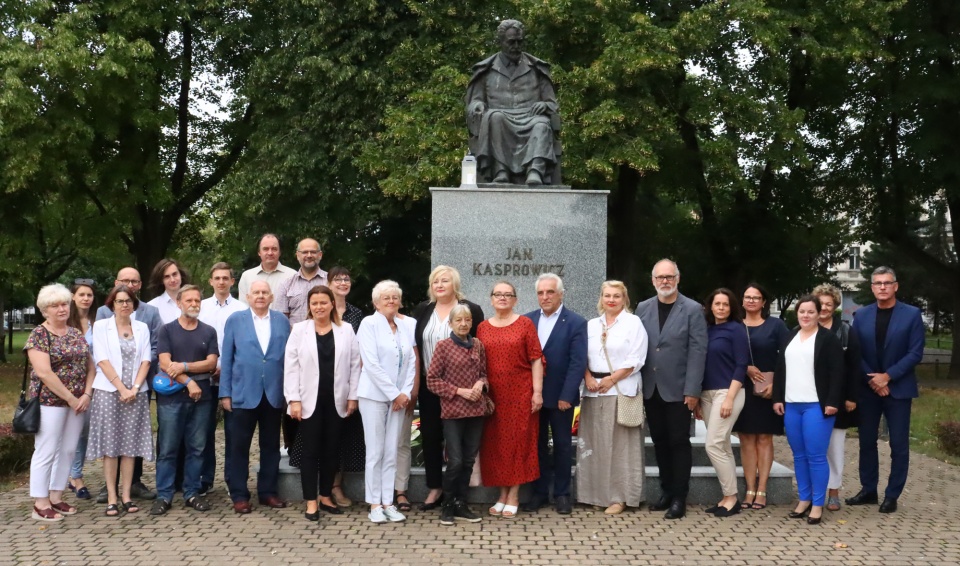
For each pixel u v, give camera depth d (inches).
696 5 730.8
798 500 283.6
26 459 335.3
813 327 259.8
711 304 269.6
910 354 272.1
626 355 259.9
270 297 262.4
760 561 213.0
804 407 257.6
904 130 834.2
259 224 753.0
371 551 218.4
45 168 705.6
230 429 261.0
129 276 282.7
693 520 253.8
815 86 818.8
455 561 210.4
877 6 687.7
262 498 266.8
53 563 207.5
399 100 724.7
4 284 768.9
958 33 778.8
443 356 248.2
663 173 805.2
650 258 971.9
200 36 833.5
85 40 705.6
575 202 335.9
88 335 285.7
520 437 253.4
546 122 354.9
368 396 248.1
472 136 361.7
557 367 260.1
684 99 709.9
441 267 265.0
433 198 334.6
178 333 264.7
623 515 259.0
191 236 1060.5
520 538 231.6
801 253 862.5
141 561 209.2
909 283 1273.4
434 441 263.7
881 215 865.5
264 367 259.3
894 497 271.1
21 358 1127.0
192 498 265.6
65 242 863.1
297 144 719.7
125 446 260.5
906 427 274.2
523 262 333.4
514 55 372.2
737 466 296.5
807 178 858.8
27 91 653.3
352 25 733.3
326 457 254.5
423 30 735.7
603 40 679.1
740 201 844.0
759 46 689.0
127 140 784.3
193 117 900.0
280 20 767.7
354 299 871.7
